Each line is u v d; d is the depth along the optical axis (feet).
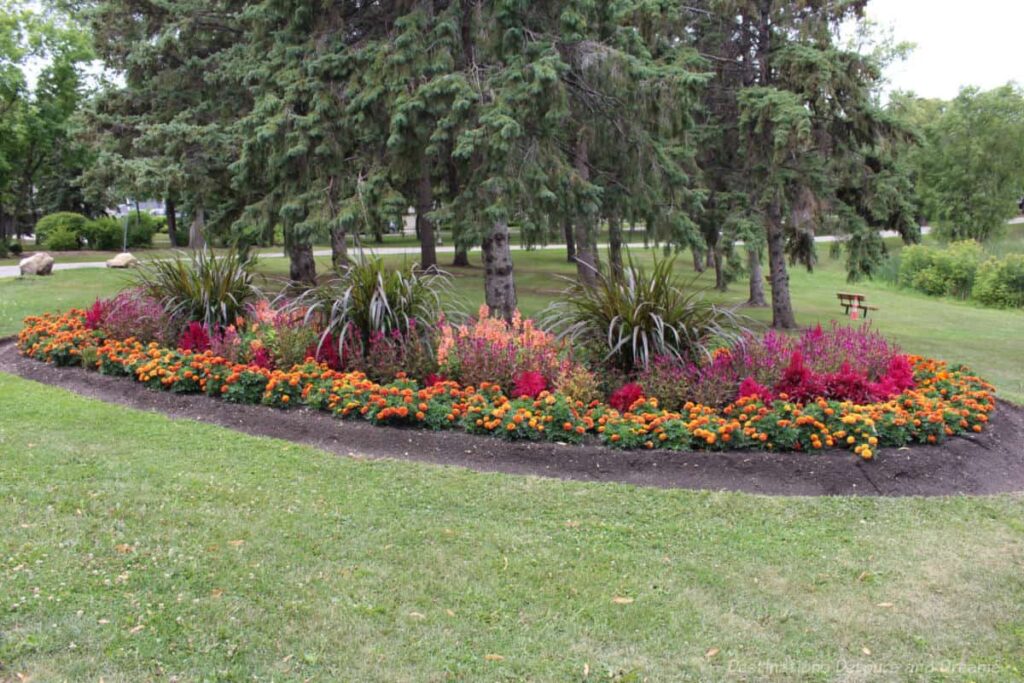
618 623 10.71
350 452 17.25
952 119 125.18
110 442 17.31
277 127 30.58
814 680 9.61
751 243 41.24
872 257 42.29
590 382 19.04
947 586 12.03
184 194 45.01
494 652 9.96
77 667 9.09
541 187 28.91
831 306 69.77
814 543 13.38
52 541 12.10
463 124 28.99
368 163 31.60
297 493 14.76
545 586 11.64
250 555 12.14
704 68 42.39
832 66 39.22
